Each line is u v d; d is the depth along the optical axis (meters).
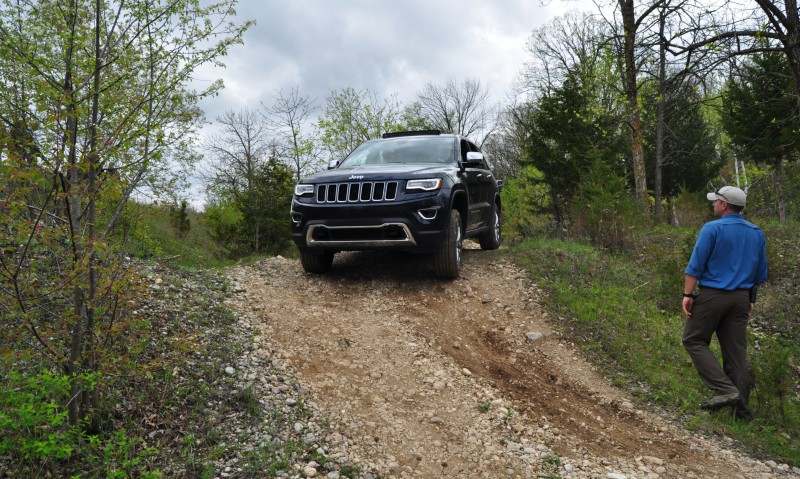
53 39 3.18
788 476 3.82
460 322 6.23
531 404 4.66
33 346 3.18
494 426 4.21
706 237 4.63
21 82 3.05
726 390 4.48
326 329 5.66
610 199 10.41
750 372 4.70
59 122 2.96
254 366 4.55
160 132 3.40
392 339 5.57
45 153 2.91
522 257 8.13
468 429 4.15
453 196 6.77
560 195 17.47
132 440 3.09
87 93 3.27
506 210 30.75
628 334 6.14
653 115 15.93
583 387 5.14
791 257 8.77
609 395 5.03
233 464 3.26
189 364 4.31
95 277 3.20
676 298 6.96
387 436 3.93
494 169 40.75
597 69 19.55
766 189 24.59
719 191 4.79
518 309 6.60
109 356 3.35
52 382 2.79
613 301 6.84
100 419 3.36
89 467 3.06
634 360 5.62
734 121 19.31
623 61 15.34
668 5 11.89
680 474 3.74
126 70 3.43
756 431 4.46
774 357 4.86
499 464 3.71
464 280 7.32
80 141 3.17
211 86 3.76
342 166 7.75
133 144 3.27
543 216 19.47
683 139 23.55
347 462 3.46
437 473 3.57
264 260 8.02
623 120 16.64
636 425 4.50
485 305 6.68
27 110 2.92
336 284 7.08
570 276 7.55
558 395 4.92
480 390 4.79
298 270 7.66
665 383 5.22
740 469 3.88
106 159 3.16
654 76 14.16
